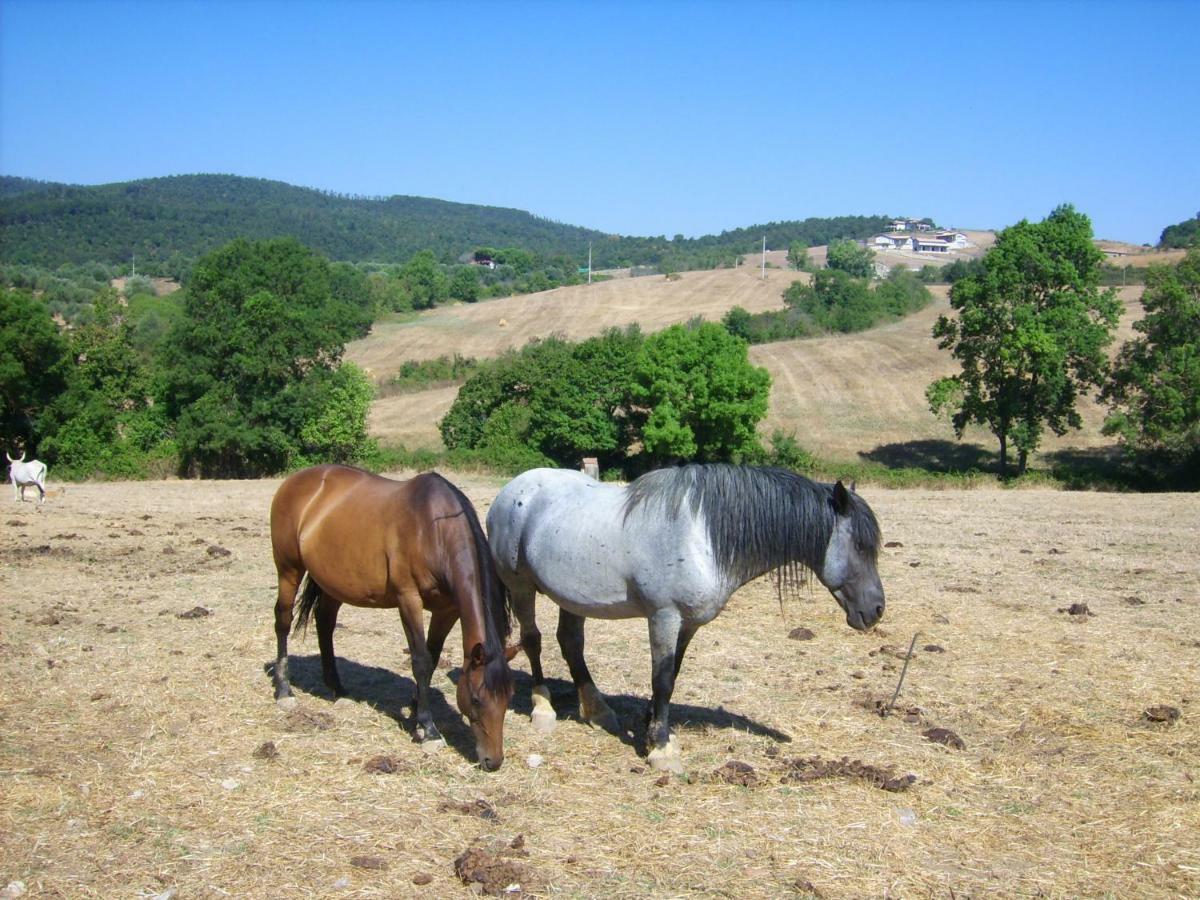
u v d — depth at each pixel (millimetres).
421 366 70188
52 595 11625
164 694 7941
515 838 5414
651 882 5043
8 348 43156
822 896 4930
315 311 46594
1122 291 78625
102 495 27531
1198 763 6844
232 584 12562
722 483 6559
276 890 4883
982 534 19219
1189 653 9688
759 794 6164
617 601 6863
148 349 63531
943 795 6250
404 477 44219
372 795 6035
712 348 43406
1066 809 6070
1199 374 40281
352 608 11719
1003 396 45125
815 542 6574
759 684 8625
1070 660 9422
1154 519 22562
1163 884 5141
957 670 9102
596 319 88000
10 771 6246
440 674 8852
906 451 48656
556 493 7316
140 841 5363
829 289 90500
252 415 44688
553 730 7348
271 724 7324
